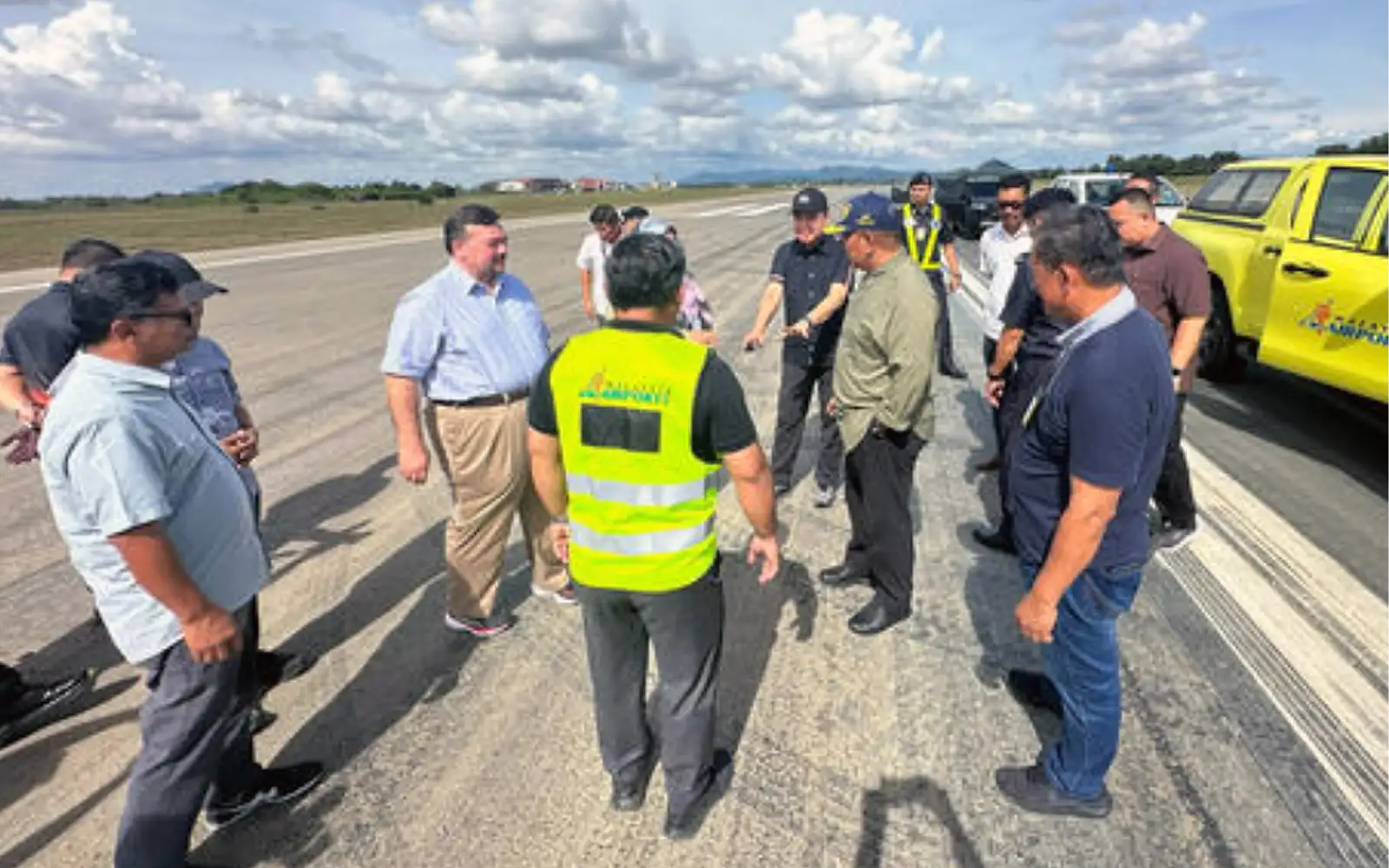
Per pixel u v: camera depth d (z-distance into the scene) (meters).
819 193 3.90
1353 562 3.44
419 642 3.01
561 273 13.01
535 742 2.47
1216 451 4.82
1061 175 14.01
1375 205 4.52
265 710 2.61
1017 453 2.01
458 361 2.68
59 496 1.60
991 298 4.59
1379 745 2.37
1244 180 6.14
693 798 2.08
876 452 2.86
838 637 3.02
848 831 2.11
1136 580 1.89
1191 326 3.20
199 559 1.74
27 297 10.53
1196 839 2.04
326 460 4.91
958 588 3.37
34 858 2.03
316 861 2.03
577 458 1.79
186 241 19.45
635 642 2.02
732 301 10.45
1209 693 2.60
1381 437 5.07
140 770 1.74
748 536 3.90
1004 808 2.17
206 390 2.60
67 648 2.97
